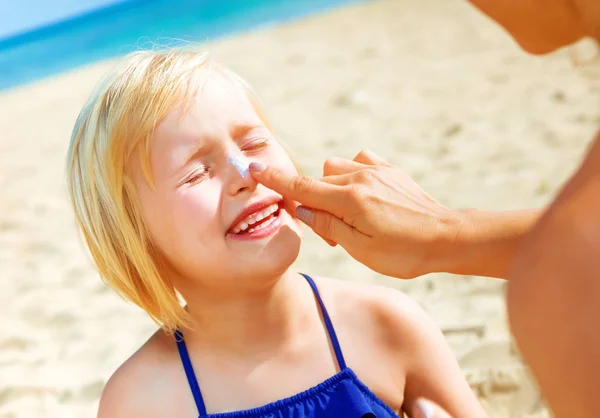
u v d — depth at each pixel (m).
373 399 1.67
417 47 9.20
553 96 6.18
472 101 6.55
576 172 0.97
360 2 14.52
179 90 1.60
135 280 1.70
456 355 2.83
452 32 9.66
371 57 9.22
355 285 1.85
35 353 3.64
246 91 1.79
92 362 3.46
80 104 10.43
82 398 3.17
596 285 0.86
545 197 4.32
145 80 1.62
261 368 1.67
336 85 8.15
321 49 10.45
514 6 1.06
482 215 1.61
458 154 5.30
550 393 0.93
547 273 0.91
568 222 0.91
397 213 1.61
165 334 1.76
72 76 14.01
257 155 1.67
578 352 0.87
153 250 1.65
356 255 1.66
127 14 23.50
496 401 2.59
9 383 3.33
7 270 4.89
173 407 1.66
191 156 1.57
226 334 1.66
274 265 1.56
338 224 1.63
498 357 2.79
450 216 1.62
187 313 1.67
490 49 8.27
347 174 1.68
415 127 6.14
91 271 4.64
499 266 1.57
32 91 13.00
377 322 1.77
